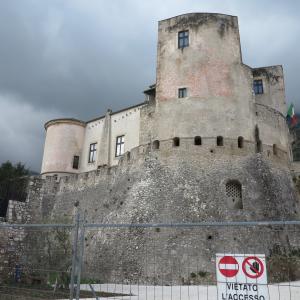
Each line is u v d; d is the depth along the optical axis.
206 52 33.81
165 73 34.72
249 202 29.06
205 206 28.36
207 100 32.28
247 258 9.20
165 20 37.03
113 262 28.31
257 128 33.09
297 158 51.59
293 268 27.08
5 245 33.69
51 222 39.62
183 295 17.19
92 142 46.03
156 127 33.41
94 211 36.47
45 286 18.39
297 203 33.62
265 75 40.59
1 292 17.41
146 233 27.98
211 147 30.88
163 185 30.14
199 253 25.91
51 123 48.28
